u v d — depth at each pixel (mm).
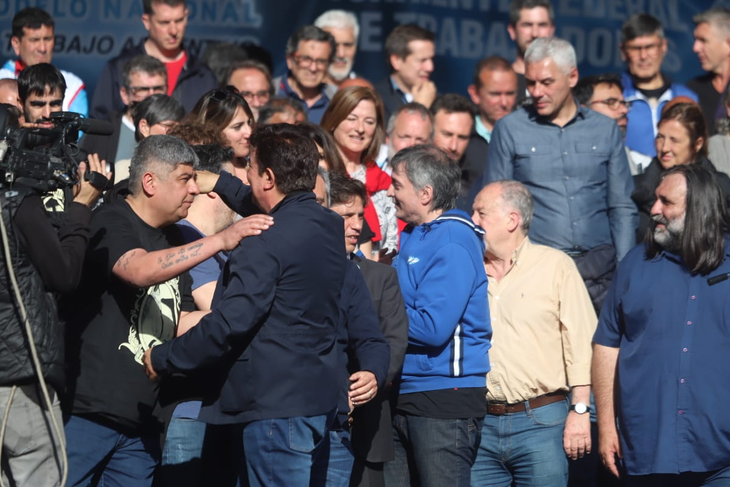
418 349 13242
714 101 23125
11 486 11078
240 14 22828
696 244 12664
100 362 11352
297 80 21562
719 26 22969
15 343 10609
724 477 12680
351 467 12297
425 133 18438
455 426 13141
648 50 22344
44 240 10461
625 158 17734
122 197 11867
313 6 23000
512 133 17672
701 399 12664
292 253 10617
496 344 14000
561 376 14055
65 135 10547
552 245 17375
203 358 10445
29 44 20109
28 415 10867
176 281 12125
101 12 21984
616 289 13312
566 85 17375
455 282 13000
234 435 11422
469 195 18953
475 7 23359
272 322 10680
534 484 13867
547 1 22078
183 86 20641
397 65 21781
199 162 12617
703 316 12742
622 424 13125
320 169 12297
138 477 11781
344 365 11836
